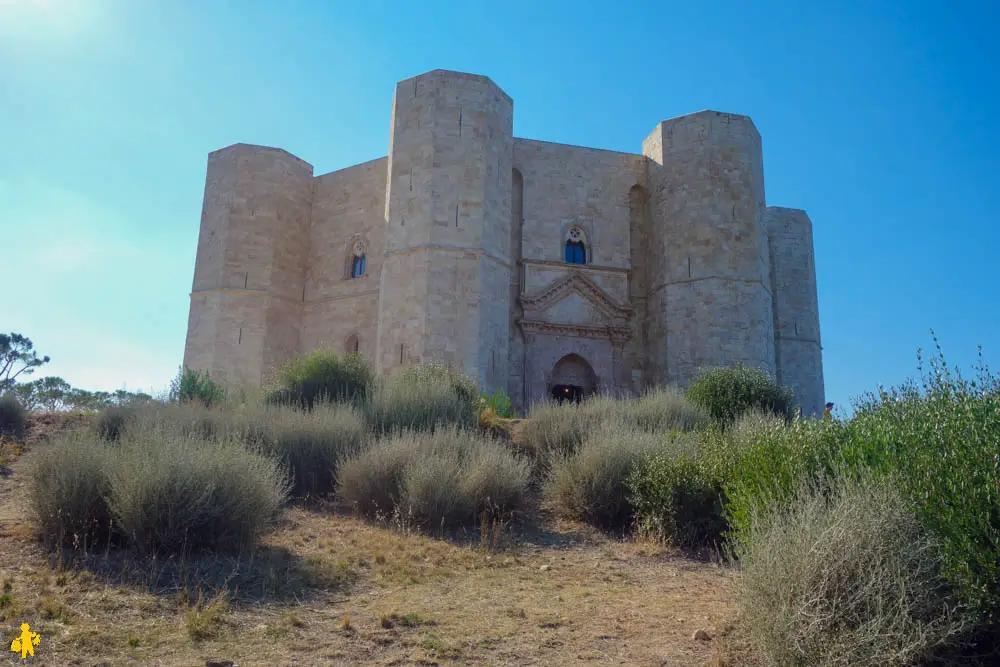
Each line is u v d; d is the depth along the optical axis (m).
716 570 8.38
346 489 10.60
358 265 34.03
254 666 4.99
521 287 32.00
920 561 4.80
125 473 7.57
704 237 30.72
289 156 34.88
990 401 6.29
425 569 7.92
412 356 26.78
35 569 6.66
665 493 9.79
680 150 32.09
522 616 6.40
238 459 8.38
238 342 31.72
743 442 9.98
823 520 5.15
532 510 11.09
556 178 33.41
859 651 4.45
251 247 32.81
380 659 5.28
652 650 5.56
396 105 29.83
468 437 12.98
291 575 7.22
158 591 6.36
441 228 27.73
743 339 29.78
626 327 32.38
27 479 8.26
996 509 4.95
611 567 8.50
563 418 15.06
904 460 6.09
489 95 29.67
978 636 4.94
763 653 4.95
